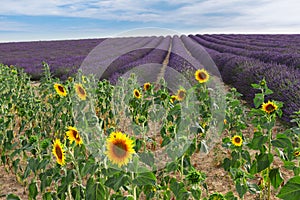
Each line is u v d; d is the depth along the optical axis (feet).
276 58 41.39
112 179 6.70
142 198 11.05
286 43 77.56
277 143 8.65
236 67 34.76
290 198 6.46
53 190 11.96
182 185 7.82
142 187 8.86
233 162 10.22
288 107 20.51
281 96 22.03
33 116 15.79
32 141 9.18
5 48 120.16
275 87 23.61
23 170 13.64
